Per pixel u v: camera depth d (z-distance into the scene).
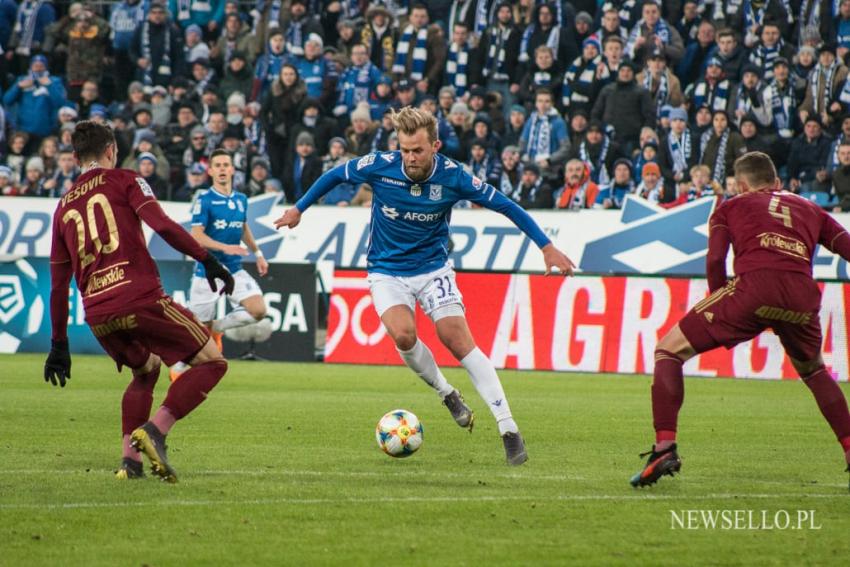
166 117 57.75
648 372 42.75
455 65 56.94
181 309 17.69
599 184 50.56
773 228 17.94
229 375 39.62
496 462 20.56
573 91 53.44
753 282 17.69
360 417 27.77
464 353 20.52
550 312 44.28
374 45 58.47
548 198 49.78
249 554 13.11
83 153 17.94
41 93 59.28
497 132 54.00
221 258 34.75
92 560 12.80
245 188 53.19
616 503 16.39
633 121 51.53
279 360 46.00
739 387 38.62
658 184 48.41
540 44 55.25
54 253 17.91
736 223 18.20
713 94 52.19
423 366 21.41
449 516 15.30
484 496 16.80
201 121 56.88
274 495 16.66
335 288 46.00
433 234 20.95
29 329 47.59
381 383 37.41
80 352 47.22
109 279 17.33
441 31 57.12
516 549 13.47
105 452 21.20
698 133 49.88
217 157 34.62
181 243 17.03
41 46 62.78
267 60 58.22
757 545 13.90
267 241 48.09
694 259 44.78
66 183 54.81
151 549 13.32
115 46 60.91
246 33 60.28
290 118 54.97
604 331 43.53
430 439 24.02
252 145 54.91
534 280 44.62
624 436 24.92
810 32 53.34
